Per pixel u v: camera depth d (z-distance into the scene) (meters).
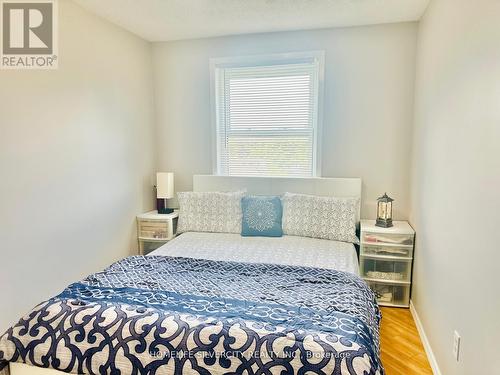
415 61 2.99
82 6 2.60
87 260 2.75
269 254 2.60
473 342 1.48
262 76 3.42
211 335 1.39
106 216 2.97
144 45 3.47
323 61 3.19
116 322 1.49
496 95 1.31
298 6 2.62
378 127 3.16
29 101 2.19
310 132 3.37
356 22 2.99
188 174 3.71
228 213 3.24
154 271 2.13
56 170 2.41
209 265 2.24
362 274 2.95
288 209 3.13
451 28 1.91
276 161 3.50
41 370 1.50
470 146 1.58
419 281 2.60
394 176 3.17
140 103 3.44
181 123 3.66
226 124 3.58
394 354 2.24
